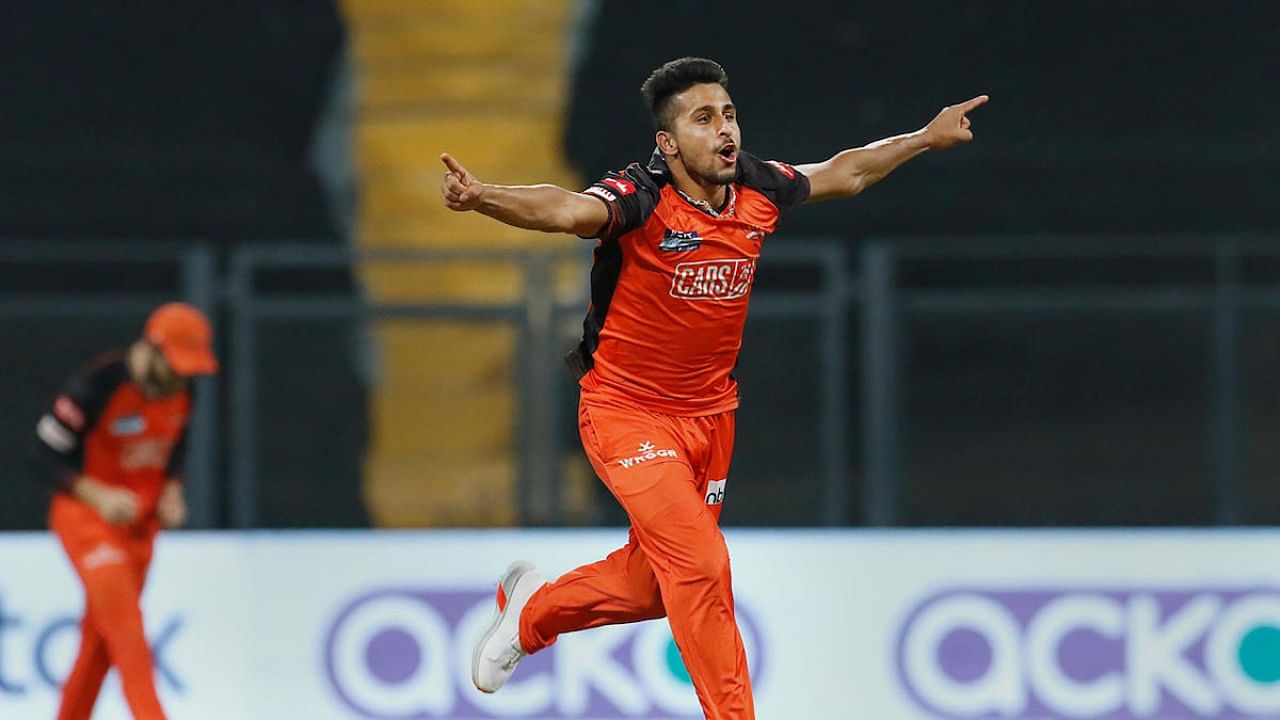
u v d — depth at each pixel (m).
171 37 39.22
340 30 39.22
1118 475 32.50
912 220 38.50
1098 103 39.72
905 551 27.05
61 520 24.27
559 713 26.62
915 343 32.25
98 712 26.39
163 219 38.28
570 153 38.78
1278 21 40.22
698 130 16.02
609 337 16.91
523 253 30.59
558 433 30.77
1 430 30.89
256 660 26.78
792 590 26.94
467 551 27.12
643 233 16.16
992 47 39.88
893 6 40.06
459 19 39.00
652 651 26.67
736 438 31.14
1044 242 37.53
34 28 39.09
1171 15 40.12
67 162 38.41
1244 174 39.28
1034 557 27.17
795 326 31.00
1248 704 27.14
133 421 24.14
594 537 27.22
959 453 32.47
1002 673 26.97
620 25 39.41
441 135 38.69
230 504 30.91
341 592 26.97
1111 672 27.08
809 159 39.16
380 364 30.89
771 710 26.69
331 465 30.97
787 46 39.72
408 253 30.56
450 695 26.81
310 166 38.72
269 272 35.84
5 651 26.62
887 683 26.86
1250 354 32.19
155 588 26.78
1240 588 27.31
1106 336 32.38
